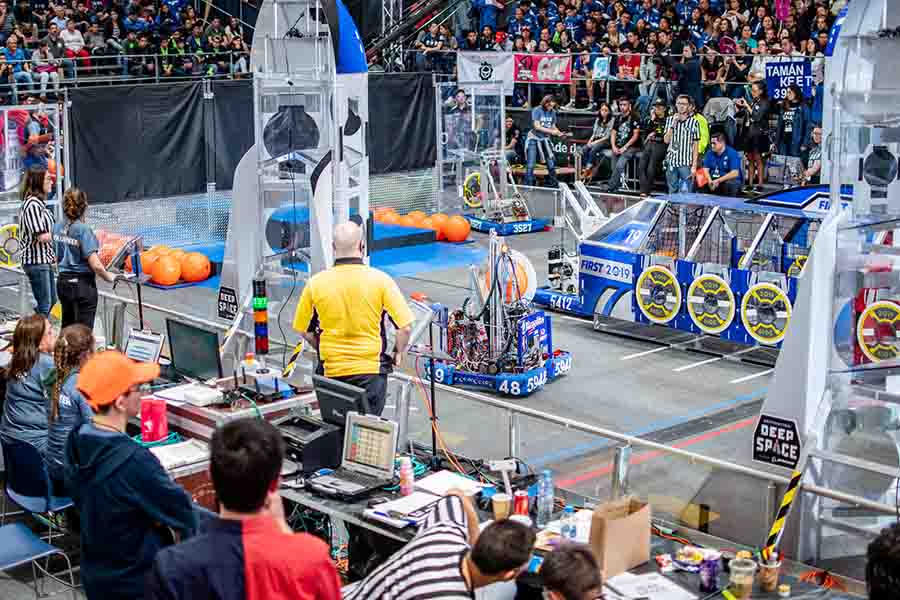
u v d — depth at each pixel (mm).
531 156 22594
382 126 20766
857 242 7246
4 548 6688
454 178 20984
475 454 8758
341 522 7559
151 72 24203
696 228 13289
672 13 22891
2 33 24250
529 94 23578
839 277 7254
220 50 25375
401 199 21391
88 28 24734
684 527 6848
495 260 11516
